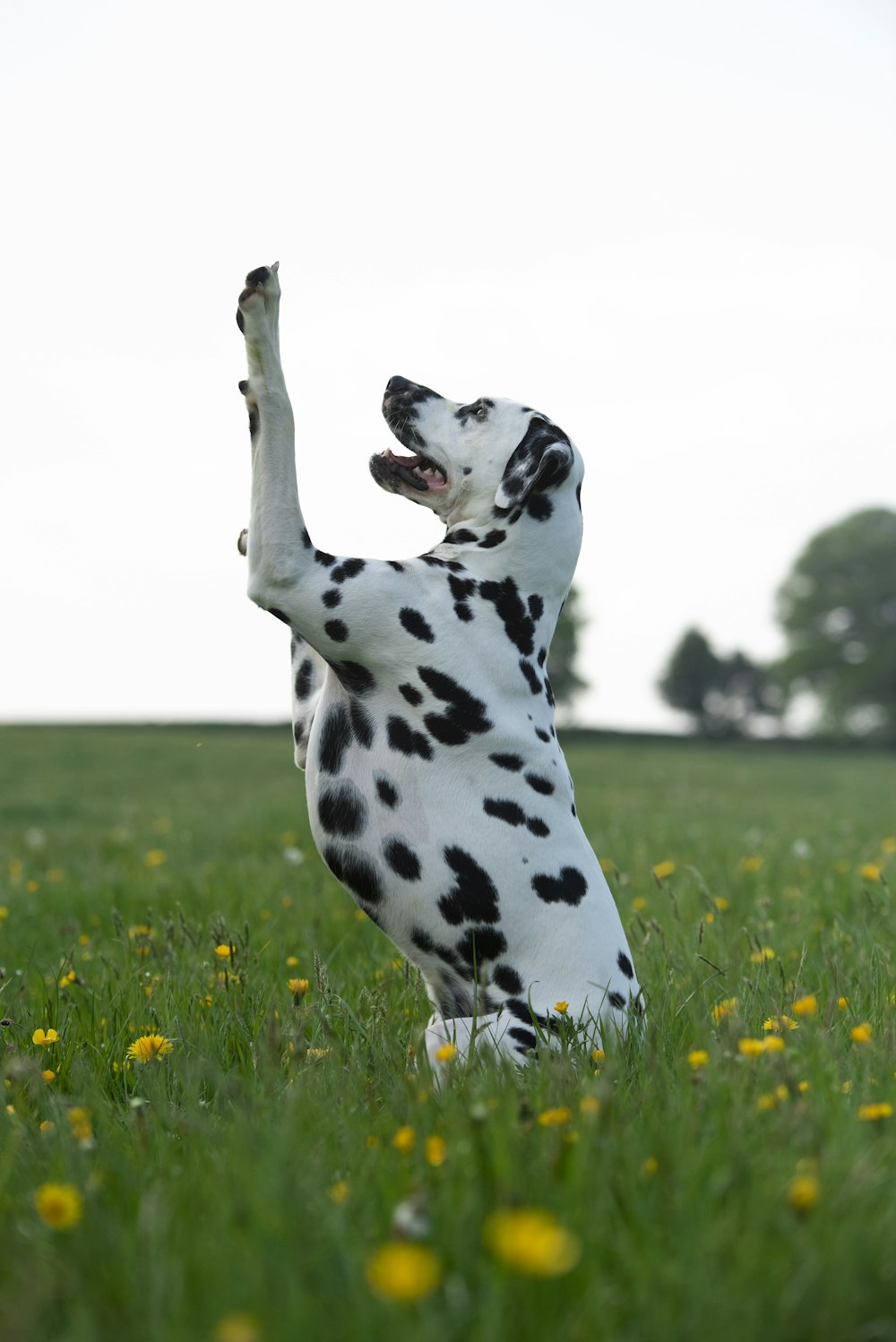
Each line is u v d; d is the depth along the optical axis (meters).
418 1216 2.76
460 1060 4.44
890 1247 2.84
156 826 15.78
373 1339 2.43
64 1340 2.57
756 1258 2.70
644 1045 4.64
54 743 41.28
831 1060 4.23
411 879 5.39
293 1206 2.91
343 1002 5.02
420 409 6.24
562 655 75.25
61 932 8.25
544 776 5.57
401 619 5.50
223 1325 2.32
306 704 5.87
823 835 14.59
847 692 87.69
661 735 68.56
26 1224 3.06
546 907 5.34
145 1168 3.46
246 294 5.32
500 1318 2.44
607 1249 2.82
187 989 5.91
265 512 5.42
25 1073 4.22
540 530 5.90
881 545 90.56
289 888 9.57
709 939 7.09
